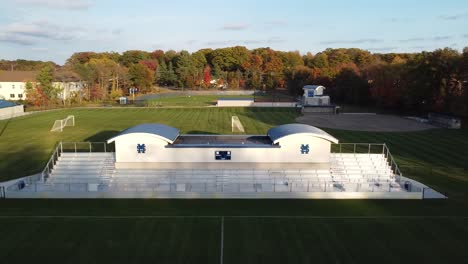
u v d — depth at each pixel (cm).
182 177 3212
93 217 2572
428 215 2645
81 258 2027
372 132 6097
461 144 5147
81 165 3453
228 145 3291
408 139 5500
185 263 1981
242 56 19450
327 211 2708
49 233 2320
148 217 2575
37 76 10281
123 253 2081
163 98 12962
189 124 6781
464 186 3350
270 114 8412
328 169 3334
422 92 8206
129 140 3250
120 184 3139
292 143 3275
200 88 17462
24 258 2020
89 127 6438
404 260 2025
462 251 2125
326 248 2155
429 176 3653
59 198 2958
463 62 7606
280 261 2008
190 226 2436
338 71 12531
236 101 9969
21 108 8656
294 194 2977
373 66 10544
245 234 2323
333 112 8812
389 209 2759
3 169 3806
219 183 3148
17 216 2578
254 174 3256
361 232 2364
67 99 10900
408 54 16988
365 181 3328
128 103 10806
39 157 4306
